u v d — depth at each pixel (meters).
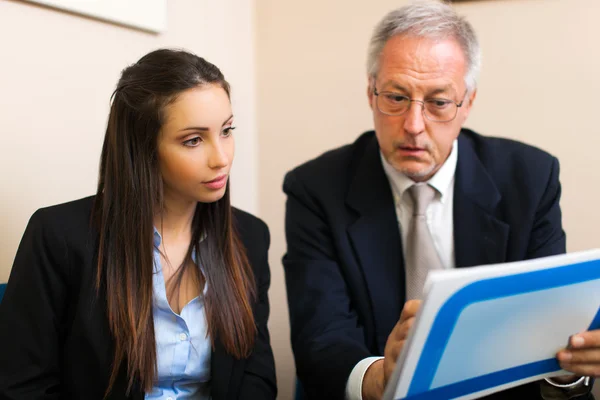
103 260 0.86
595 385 1.37
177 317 0.90
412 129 1.02
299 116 1.86
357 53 1.75
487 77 1.60
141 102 0.80
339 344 0.98
